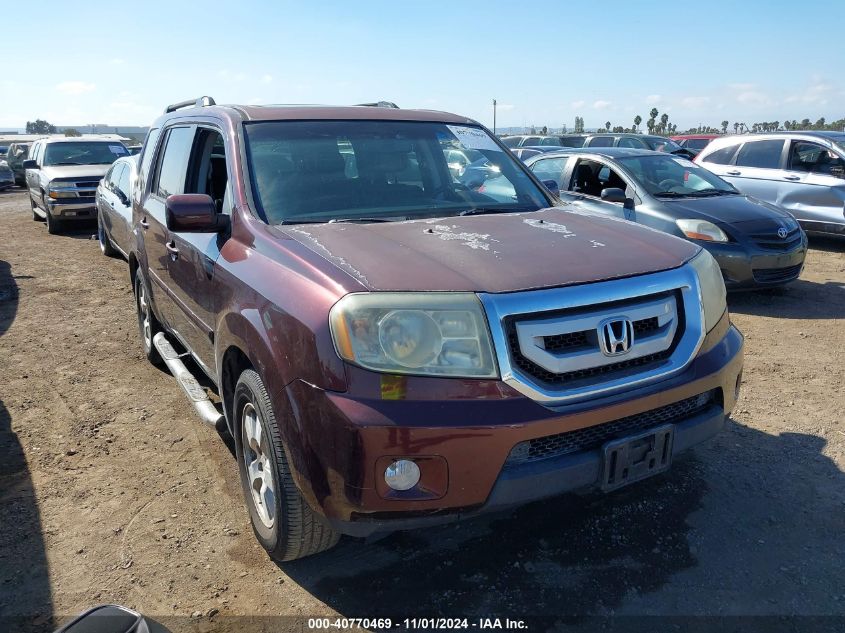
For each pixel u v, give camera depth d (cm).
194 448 404
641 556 294
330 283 245
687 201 740
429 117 420
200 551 304
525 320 240
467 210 358
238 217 324
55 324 682
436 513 234
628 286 258
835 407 446
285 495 261
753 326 638
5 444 411
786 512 324
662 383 264
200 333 366
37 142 1588
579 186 839
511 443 231
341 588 278
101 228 1047
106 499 348
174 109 501
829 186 972
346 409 227
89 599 272
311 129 371
